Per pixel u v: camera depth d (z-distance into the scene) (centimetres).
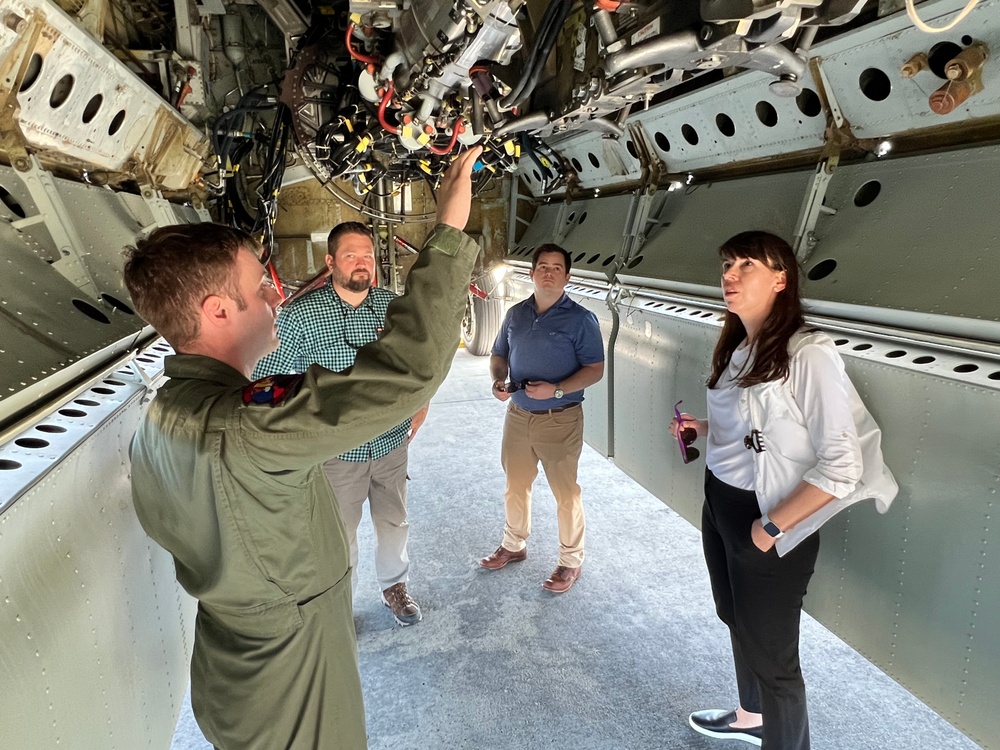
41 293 201
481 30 185
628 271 383
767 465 172
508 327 306
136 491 118
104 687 149
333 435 99
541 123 270
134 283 110
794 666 183
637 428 372
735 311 178
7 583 117
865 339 221
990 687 176
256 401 103
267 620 116
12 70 208
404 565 282
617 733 219
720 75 294
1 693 109
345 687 129
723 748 211
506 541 324
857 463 158
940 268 204
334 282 248
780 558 176
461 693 239
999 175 202
